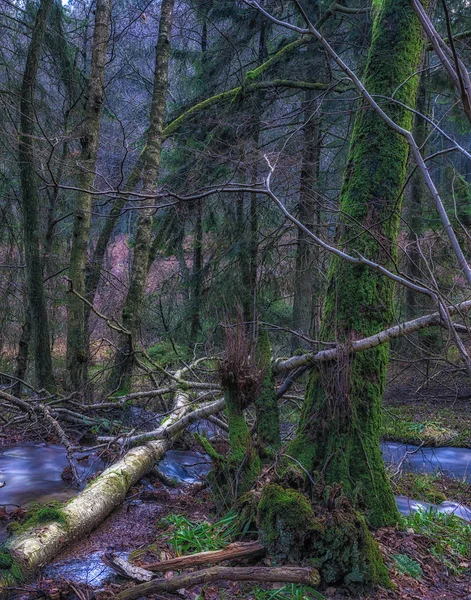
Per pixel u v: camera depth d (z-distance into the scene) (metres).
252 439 4.56
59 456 6.62
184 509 4.71
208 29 14.79
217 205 10.72
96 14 9.18
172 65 15.42
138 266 9.21
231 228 10.59
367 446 4.24
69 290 7.65
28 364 11.96
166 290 12.64
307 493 4.05
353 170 4.49
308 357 4.46
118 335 10.10
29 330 10.25
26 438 7.36
